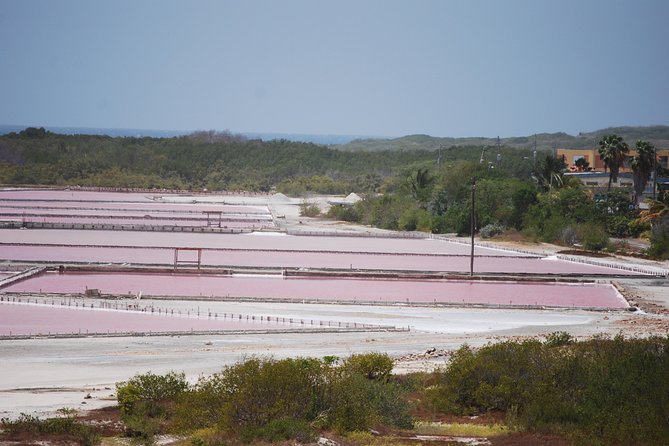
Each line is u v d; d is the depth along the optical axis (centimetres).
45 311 10725
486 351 7306
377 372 7288
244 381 5997
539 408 6234
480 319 11275
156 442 5612
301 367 6184
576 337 9894
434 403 6731
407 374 7719
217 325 10275
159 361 8350
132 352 8688
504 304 12350
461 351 7462
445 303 12269
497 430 6016
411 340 9731
